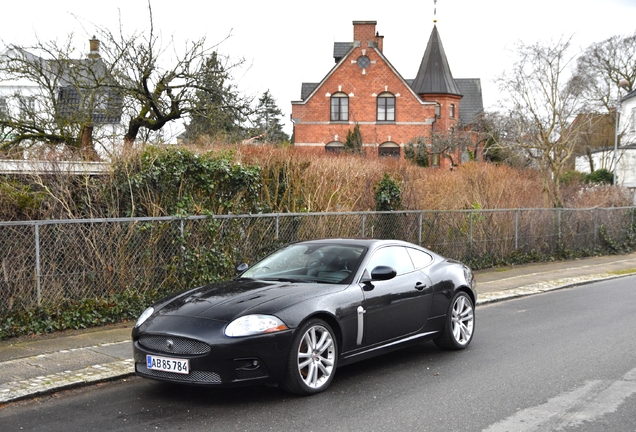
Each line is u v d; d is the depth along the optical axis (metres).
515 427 4.98
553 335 8.61
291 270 6.92
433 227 14.76
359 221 12.89
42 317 8.13
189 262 9.63
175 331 5.50
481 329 9.15
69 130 15.73
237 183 10.84
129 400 5.69
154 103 15.05
